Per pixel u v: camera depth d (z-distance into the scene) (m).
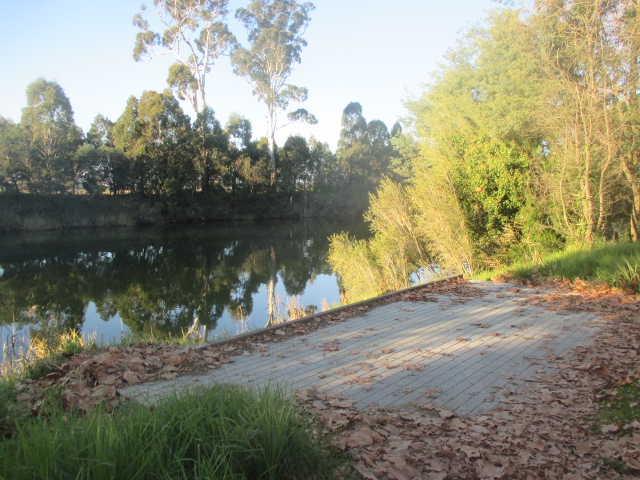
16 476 2.32
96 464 2.38
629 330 6.42
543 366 5.10
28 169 35.88
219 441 2.77
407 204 16.83
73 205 37.53
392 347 5.74
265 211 48.69
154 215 41.12
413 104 21.75
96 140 44.78
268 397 3.25
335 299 15.69
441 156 15.76
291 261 24.00
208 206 44.34
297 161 51.59
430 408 4.01
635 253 10.42
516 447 3.40
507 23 14.64
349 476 2.92
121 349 5.44
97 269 21.48
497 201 14.35
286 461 2.83
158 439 2.69
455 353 5.52
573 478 3.02
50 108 38.06
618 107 11.91
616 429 3.67
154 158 39.81
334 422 3.60
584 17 11.72
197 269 21.84
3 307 14.59
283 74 46.75
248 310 14.31
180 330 11.98
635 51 11.72
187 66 44.22
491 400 4.21
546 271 10.90
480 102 16.02
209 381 4.49
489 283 10.40
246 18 45.34
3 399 3.66
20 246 27.86
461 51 19.41
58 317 13.48
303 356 5.37
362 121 56.50
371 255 16.30
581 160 12.25
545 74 12.95
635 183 12.97
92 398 3.77
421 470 3.06
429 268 15.91
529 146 14.62
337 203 52.34
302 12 45.84
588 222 12.22
